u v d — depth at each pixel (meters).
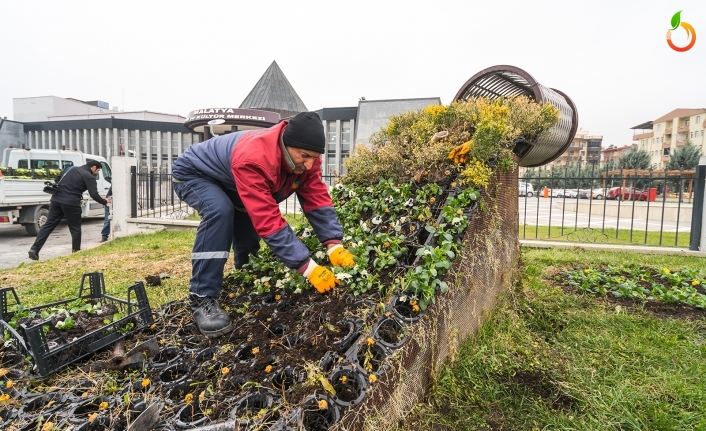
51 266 5.66
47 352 1.99
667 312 3.54
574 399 2.16
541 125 3.38
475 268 2.69
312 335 2.06
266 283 2.80
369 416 1.63
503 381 2.32
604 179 7.46
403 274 2.41
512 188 3.52
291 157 2.22
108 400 1.74
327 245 2.63
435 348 2.17
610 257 5.95
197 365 2.01
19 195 9.66
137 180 9.95
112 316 2.60
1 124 42.12
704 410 2.04
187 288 4.17
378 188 3.55
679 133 65.75
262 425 1.48
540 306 3.56
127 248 7.18
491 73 4.05
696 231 6.33
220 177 2.43
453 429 1.91
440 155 3.16
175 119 53.12
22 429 1.56
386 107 33.34
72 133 43.31
